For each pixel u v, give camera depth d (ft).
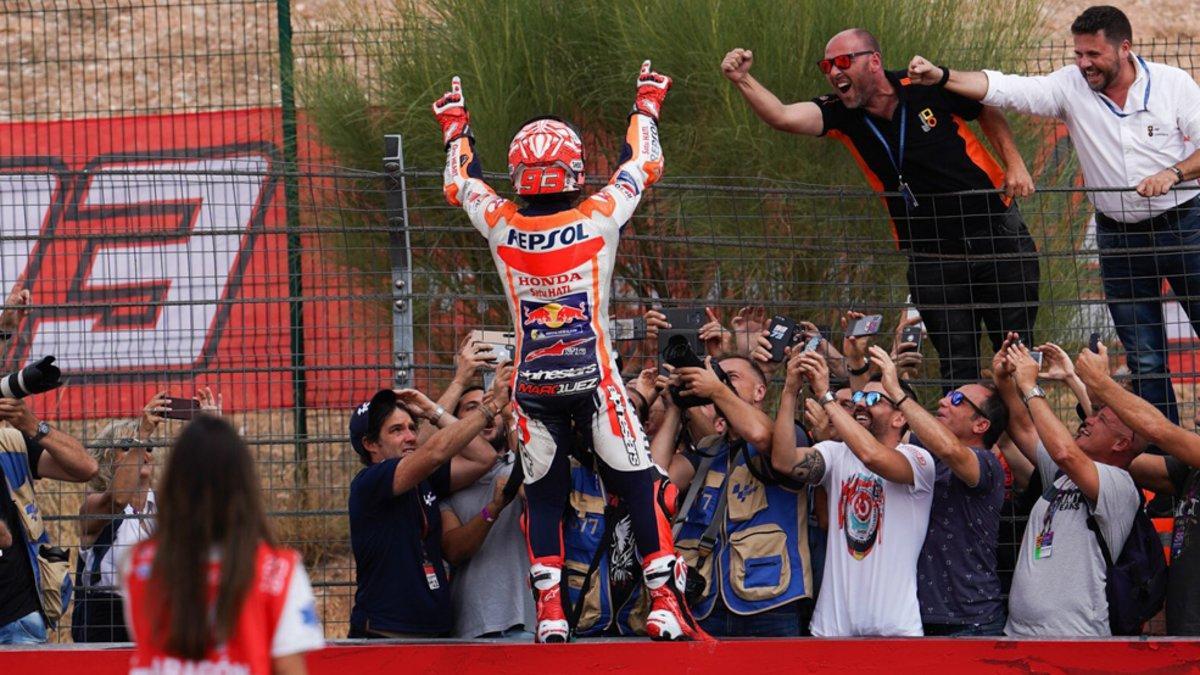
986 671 67.10
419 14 127.54
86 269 95.14
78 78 149.18
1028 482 83.56
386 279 106.11
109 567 83.46
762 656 66.74
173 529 43.55
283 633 43.88
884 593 73.82
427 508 75.61
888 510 74.74
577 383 66.08
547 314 66.59
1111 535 73.61
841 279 101.91
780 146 113.91
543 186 67.15
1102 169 86.07
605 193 67.82
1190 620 72.33
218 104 136.56
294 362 93.09
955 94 85.81
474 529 76.18
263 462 88.79
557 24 124.36
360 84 127.44
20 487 79.00
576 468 76.33
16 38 152.56
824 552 79.41
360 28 134.92
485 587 76.28
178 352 90.12
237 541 43.62
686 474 77.66
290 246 99.09
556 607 67.41
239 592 43.19
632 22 121.19
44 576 80.48
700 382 73.77
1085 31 84.17
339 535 95.91
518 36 121.39
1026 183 84.02
